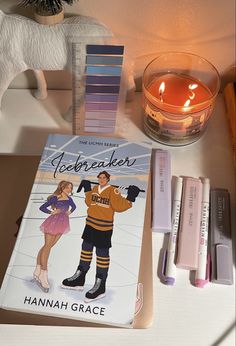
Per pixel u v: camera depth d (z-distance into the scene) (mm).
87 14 572
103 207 493
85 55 545
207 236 526
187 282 502
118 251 462
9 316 439
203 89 621
